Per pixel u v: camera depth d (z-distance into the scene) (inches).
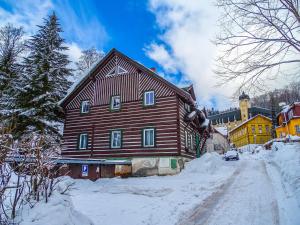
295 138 1440.7
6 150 179.2
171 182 570.6
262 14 254.5
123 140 805.9
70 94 912.3
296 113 1755.7
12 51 1164.5
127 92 847.1
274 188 424.2
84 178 665.0
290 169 474.6
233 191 431.8
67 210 207.0
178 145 733.9
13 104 823.1
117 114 840.9
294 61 261.4
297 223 237.8
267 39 261.4
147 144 775.1
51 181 217.2
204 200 374.0
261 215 282.8
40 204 196.5
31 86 834.8
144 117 798.5
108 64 911.0
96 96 896.3
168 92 785.6
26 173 200.7
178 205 346.3
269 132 2539.4
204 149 1212.5
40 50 925.2
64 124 921.5
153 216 295.1
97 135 852.6
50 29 948.6
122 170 740.0
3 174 177.0
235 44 271.1
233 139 3186.5
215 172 734.5
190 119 812.6
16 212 185.0
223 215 292.2
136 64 839.1
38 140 211.3
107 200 396.8
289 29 255.8
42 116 826.2
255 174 632.4
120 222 273.1
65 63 976.3
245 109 3496.6
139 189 492.1
